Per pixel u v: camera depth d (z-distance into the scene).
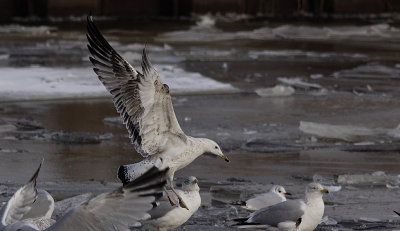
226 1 52.44
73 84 20.58
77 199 9.86
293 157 13.15
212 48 32.38
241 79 23.19
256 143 14.13
